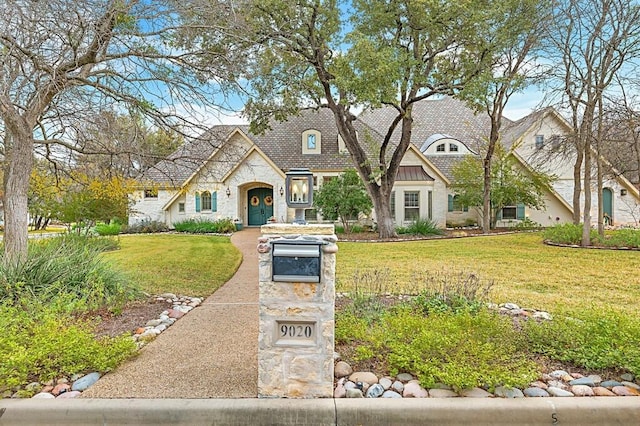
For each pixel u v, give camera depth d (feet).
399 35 46.85
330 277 10.26
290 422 9.53
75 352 11.68
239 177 69.00
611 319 13.05
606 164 49.98
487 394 10.08
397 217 68.13
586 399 9.66
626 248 39.60
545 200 71.92
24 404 9.68
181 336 15.25
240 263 35.42
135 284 21.47
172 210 72.49
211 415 9.59
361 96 41.19
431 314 15.19
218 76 21.94
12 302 16.11
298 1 41.19
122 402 9.80
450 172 72.13
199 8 19.66
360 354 11.96
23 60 18.56
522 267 30.86
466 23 41.47
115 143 25.12
